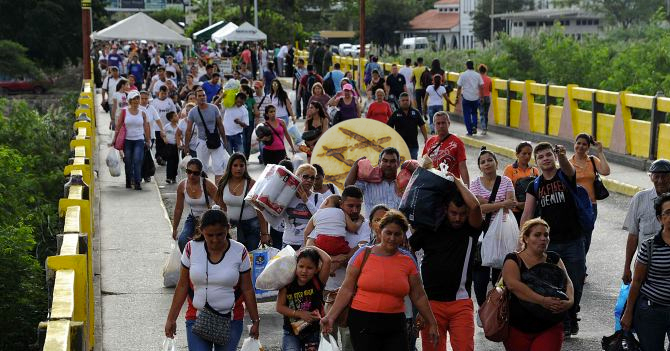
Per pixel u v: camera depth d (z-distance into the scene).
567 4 170.62
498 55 81.06
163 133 37.59
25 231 31.45
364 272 13.85
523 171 21.47
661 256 14.60
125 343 18.56
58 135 61.28
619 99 40.22
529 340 14.62
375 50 114.69
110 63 86.38
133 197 34.84
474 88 50.38
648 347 14.95
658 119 37.75
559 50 75.12
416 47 192.38
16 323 27.72
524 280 14.37
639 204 16.55
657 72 62.66
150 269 24.31
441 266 14.86
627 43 80.69
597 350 17.78
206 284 14.40
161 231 28.94
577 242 18.02
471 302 15.16
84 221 20.36
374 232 15.49
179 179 36.53
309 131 31.27
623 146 40.06
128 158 36.38
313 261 15.16
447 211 14.86
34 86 144.88
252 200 19.81
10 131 58.34
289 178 19.66
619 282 22.89
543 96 51.38
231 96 37.91
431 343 14.69
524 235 14.55
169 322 14.76
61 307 12.84
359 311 13.84
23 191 45.19
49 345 11.27
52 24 160.12
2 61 143.12
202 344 14.60
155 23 90.19
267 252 19.56
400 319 13.92
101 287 22.58
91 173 30.00
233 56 114.94
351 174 20.34
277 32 158.62
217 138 33.38
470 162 42.25
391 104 52.75
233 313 14.80
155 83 60.06
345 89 38.62
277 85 41.69
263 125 32.44
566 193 17.80
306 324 15.25
